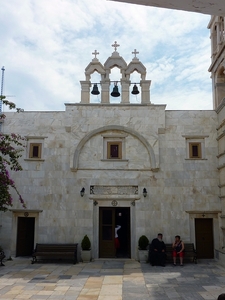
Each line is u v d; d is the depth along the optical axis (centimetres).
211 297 1002
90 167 1789
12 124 1845
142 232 1722
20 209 1753
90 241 1716
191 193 1761
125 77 1877
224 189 1683
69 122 1822
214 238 1725
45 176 1791
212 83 1958
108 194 1767
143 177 1780
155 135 1802
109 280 1245
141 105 1830
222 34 1844
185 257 1672
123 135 1817
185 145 1814
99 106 1834
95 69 1888
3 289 1103
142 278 1280
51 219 1747
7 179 1421
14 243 1752
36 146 1833
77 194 1767
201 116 1842
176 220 1734
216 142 1814
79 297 1009
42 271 1417
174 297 1005
